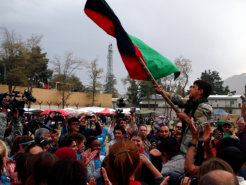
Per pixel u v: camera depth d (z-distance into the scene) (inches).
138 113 1967.3
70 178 86.4
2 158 126.5
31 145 170.1
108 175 104.9
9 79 1836.9
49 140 207.2
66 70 2139.5
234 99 3112.7
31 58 1894.7
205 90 152.9
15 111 224.1
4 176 149.5
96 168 196.9
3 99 219.6
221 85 4242.1
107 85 2874.0
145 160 132.0
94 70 2440.9
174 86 1967.3
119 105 317.4
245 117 165.8
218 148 150.0
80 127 287.0
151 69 179.9
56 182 86.2
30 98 228.1
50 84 3095.5
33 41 1883.6
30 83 2084.2
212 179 69.0
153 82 158.1
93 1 176.1
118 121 300.4
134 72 176.9
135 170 105.8
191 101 155.1
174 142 156.2
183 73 1957.4
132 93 2409.0
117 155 101.9
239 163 115.8
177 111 144.6
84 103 2488.9
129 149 103.7
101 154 249.1
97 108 1587.1
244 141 154.5
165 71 183.3
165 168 146.3
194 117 152.5
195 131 128.5
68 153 148.3
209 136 123.0
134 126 283.4
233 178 69.3
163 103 2915.8
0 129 206.4
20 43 1844.2
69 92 2278.5
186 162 124.2
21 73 1851.6
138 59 166.9
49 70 2255.2
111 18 173.8
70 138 204.7
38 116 873.5
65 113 629.3
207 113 153.5
